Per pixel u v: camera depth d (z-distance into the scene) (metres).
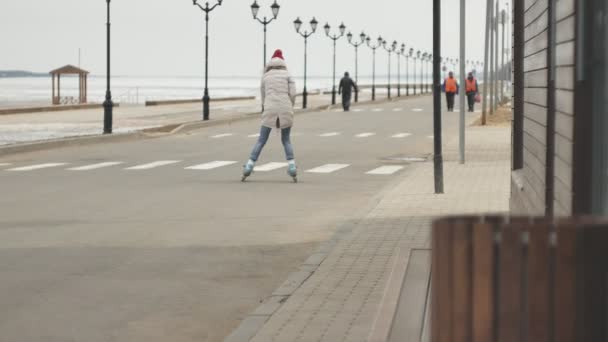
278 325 11.39
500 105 109.88
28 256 17.09
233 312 13.02
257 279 15.24
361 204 24.94
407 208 22.94
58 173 33.88
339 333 10.94
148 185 29.80
